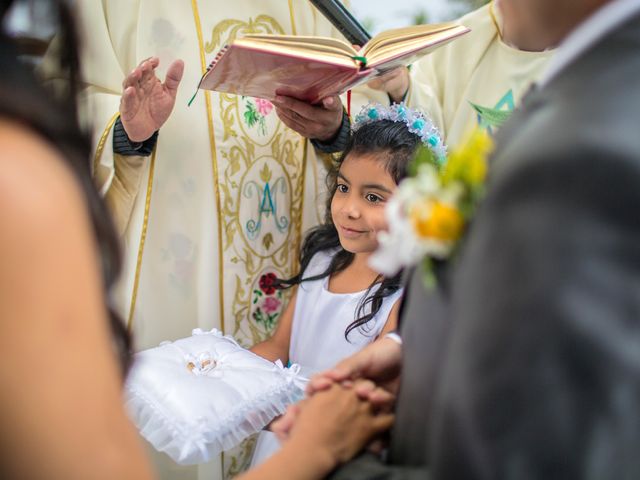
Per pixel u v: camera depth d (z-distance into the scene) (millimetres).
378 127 1404
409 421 634
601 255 417
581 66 496
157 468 1511
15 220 424
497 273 459
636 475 436
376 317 1404
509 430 442
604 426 422
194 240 1564
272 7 1604
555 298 422
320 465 687
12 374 427
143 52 1447
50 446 438
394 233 551
